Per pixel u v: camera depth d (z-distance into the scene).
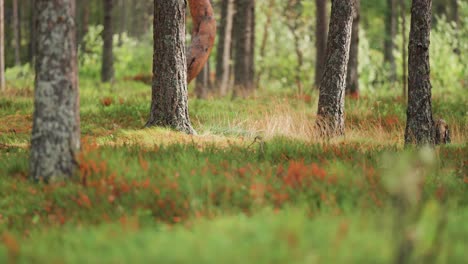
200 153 12.09
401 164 5.80
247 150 12.88
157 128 16.59
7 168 11.35
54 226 8.11
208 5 21.19
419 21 14.91
